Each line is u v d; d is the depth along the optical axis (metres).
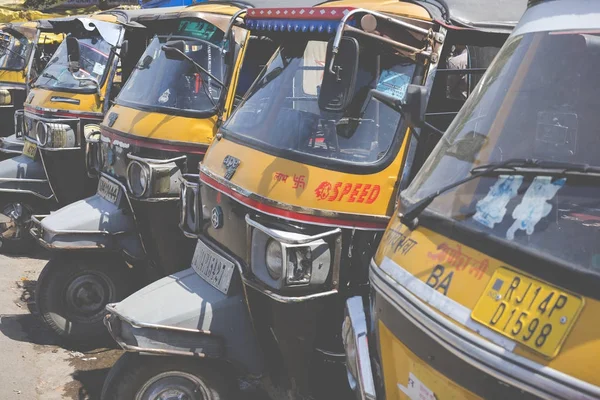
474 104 2.53
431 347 1.90
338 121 3.42
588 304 1.64
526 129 2.26
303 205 3.24
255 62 5.45
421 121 2.58
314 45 3.80
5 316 5.72
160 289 3.67
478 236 1.94
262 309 3.46
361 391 2.17
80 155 6.92
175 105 5.00
